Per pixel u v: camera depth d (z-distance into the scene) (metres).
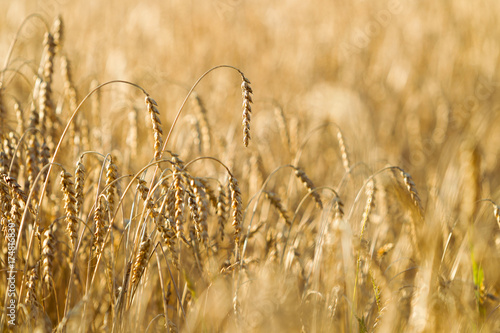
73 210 3.01
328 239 4.04
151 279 3.87
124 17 10.94
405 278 4.36
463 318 3.40
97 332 3.66
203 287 3.63
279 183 6.01
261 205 4.97
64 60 4.64
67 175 3.00
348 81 9.62
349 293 3.57
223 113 7.65
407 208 4.02
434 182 5.57
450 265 4.15
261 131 6.55
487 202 4.61
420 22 11.48
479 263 4.00
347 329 3.58
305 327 3.37
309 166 6.59
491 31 11.24
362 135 6.82
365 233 4.18
